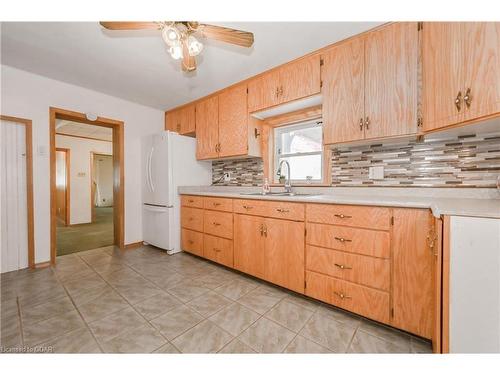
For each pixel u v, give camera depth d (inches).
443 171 66.2
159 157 121.7
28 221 98.3
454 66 48.8
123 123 128.6
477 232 36.4
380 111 66.1
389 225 55.9
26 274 92.6
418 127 60.6
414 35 61.0
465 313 37.6
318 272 68.2
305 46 77.5
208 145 120.7
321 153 97.6
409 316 53.4
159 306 68.8
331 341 53.5
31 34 71.7
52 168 104.2
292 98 86.3
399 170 73.5
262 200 82.4
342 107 73.2
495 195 58.7
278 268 77.7
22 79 96.2
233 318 62.7
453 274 38.4
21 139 98.1
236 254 91.8
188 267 100.6
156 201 123.6
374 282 58.1
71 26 68.0
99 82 107.1
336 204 64.2
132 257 113.8
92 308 67.5
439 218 39.7
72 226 203.3
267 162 110.4
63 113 107.2
